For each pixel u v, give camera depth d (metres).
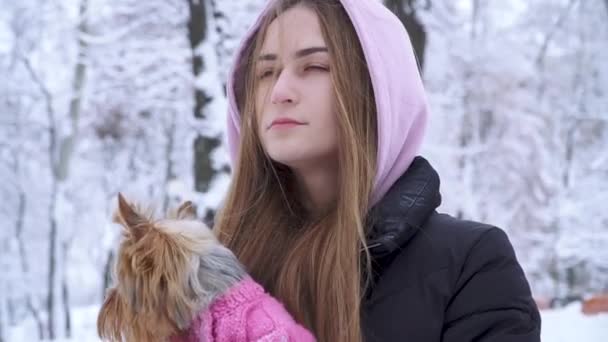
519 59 12.20
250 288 1.41
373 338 1.40
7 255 13.74
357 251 1.45
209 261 1.39
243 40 1.82
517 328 1.33
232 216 1.79
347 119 1.49
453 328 1.37
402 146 1.57
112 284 1.49
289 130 1.53
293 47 1.54
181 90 9.13
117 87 9.27
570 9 13.58
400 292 1.41
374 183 1.51
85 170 13.55
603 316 9.02
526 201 13.08
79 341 9.63
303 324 1.51
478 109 11.82
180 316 1.33
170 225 1.43
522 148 12.61
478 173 12.84
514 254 1.45
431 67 10.80
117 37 9.34
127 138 11.85
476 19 12.30
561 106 13.97
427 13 9.82
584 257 12.79
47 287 14.33
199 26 8.03
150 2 9.18
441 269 1.41
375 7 1.57
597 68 14.03
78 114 12.02
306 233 1.60
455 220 1.53
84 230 13.67
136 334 1.36
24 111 13.42
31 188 13.98
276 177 1.76
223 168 7.65
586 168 14.02
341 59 1.51
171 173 11.78
